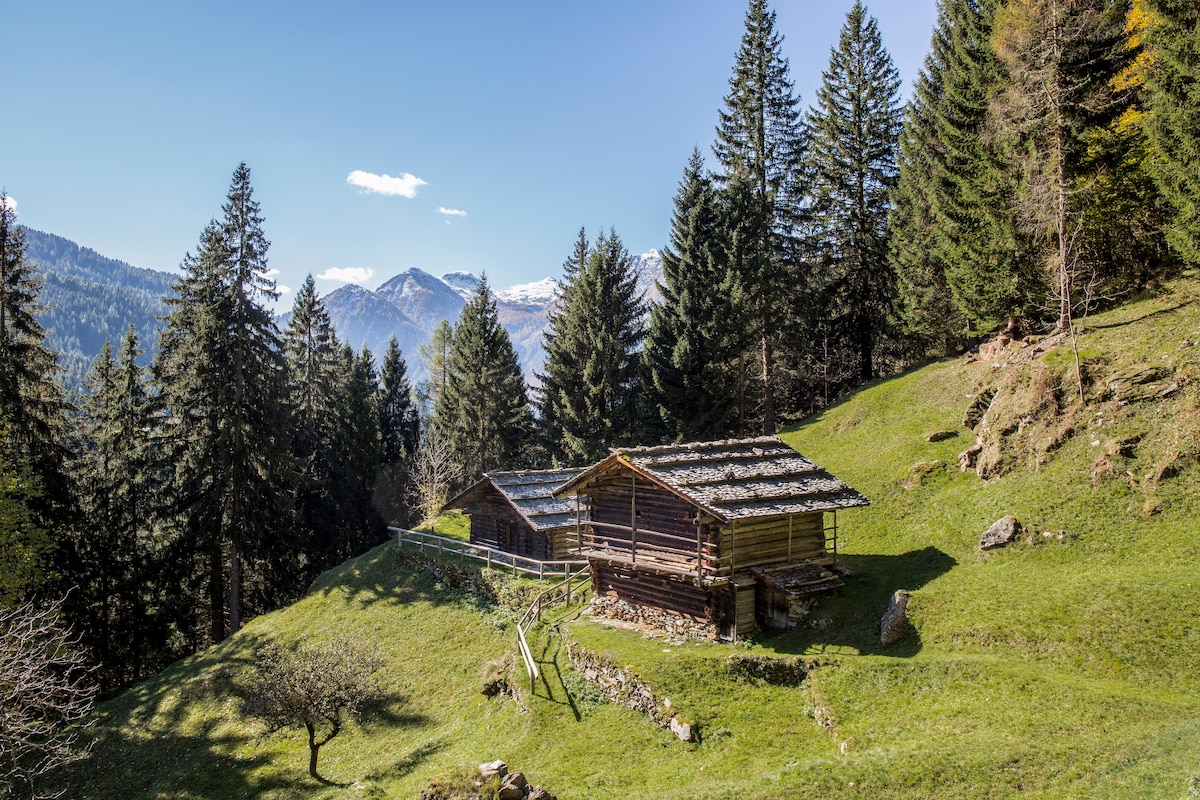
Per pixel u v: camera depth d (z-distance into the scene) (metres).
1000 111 32.81
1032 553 22.50
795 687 19.20
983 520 25.36
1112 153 31.09
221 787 24.66
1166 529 20.62
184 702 32.31
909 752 14.59
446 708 25.88
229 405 41.50
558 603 29.08
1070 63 31.14
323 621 36.41
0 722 18.50
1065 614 18.47
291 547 46.88
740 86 51.03
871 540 28.03
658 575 24.41
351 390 61.47
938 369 41.09
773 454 27.20
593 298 51.03
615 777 17.03
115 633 43.56
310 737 23.61
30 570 34.81
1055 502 23.69
